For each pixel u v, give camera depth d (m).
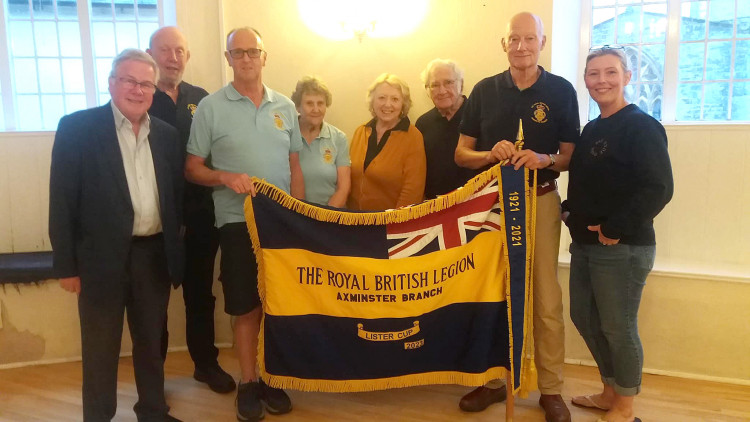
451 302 2.40
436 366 2.44
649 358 3.03
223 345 3.48
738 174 3.26
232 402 2.74
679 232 3.42
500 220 2.33
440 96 2.89
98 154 2.13
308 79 2.91
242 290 2.51
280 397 2.61
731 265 3.14
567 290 3.11
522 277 2.32
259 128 2.52
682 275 2.92
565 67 3.45
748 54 3.33
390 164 2.96
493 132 2.54
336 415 2.61
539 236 2.49
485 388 2.68
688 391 2.81
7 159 3.42
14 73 3.60
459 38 3.24
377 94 2.95
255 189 2.37
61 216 2.12
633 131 2.23
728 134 3.26
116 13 3.63
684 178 3.37
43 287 3.17
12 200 3.45
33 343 3.20
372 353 2.43
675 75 3.46
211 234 2.86
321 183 2.92
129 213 2.18
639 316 3.02
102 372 2.22
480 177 2.32
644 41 3.52
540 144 2.47
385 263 2.38
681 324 2.96
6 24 3.53
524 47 2.39
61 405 2.73
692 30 3.44
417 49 3.32
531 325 2.39
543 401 2.59
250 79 2.50
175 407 2.69
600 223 2.32
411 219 2.37
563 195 3.53
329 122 3.50
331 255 2.39
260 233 2.39
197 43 3.41
